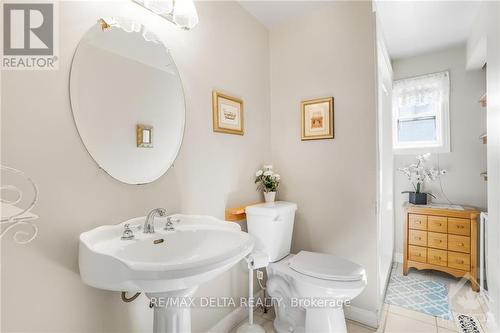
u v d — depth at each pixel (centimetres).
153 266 79
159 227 127
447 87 279
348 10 193
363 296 186
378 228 187
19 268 85
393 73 308
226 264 90
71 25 100
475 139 268
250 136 205
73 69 100
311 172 211
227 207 179
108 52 112
